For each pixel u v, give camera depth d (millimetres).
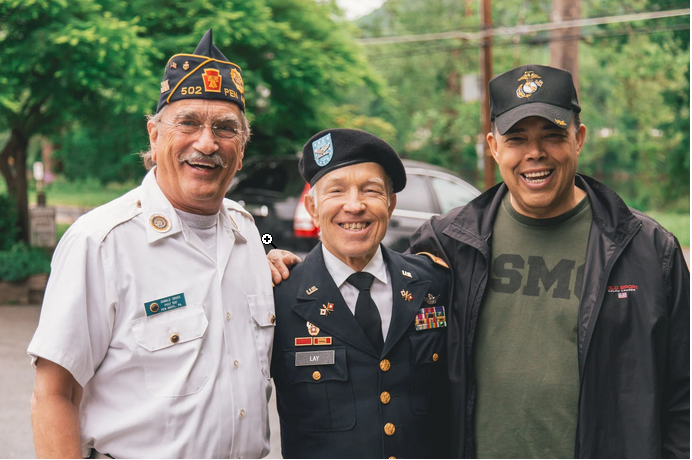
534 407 2031
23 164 10031
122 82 7422
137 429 1789
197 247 1935
